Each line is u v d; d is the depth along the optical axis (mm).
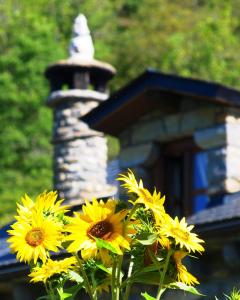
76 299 9180
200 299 8414
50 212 2539
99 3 35875
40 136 27062
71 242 2490
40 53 27891
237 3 37250
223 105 9523
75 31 12906
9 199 25312
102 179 12039
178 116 9953
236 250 8117
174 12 37000
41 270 2498
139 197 2443
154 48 34188
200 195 9727
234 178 9391
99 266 2502
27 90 27406
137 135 10422
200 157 9828
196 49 32500
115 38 35156
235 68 32406
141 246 2531
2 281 9750
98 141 12156
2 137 26578
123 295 2553
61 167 12141
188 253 2506
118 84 34500
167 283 2518
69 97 12273
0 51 28797
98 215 2443
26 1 32875
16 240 2461
